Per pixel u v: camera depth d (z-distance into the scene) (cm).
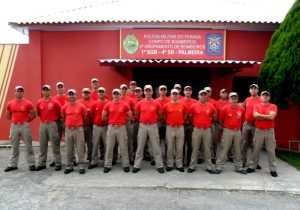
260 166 756
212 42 1027
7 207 523
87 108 754
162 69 1053
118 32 1035
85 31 1037
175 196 577
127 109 709
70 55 1043
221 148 715
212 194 589
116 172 709
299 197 581
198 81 1055
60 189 605
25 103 724
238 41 1038
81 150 698
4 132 1045
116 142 748
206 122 701
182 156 728
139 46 1028
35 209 518
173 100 712
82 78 1046
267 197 579
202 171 723
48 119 718
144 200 557
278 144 1048
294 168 763
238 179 668
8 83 1042
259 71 955
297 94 821
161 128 790
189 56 1029
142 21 993
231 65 891
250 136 783
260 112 700
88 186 621
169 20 993
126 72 1041
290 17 868
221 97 807
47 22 989
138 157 718
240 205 540
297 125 1043
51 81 1049
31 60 1034
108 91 1045
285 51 847
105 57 1040
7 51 1038
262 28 1035
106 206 530
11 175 688
